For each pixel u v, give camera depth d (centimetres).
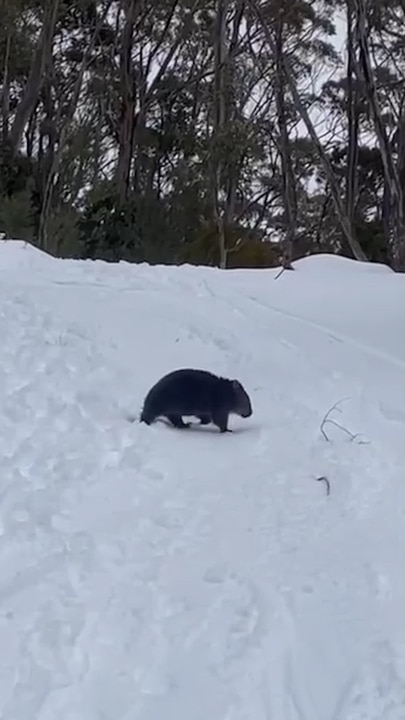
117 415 756
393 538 518
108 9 3491
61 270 1522
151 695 362
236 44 3397
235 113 3212
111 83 3566
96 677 372
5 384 807
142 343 1009
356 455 667
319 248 3859
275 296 1407
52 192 2886
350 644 406
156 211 2561
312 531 526
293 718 353
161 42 3681
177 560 481
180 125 3759
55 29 3462
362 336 1159
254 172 3038
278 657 394
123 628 410
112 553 487
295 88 2964
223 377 814
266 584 457
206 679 375
